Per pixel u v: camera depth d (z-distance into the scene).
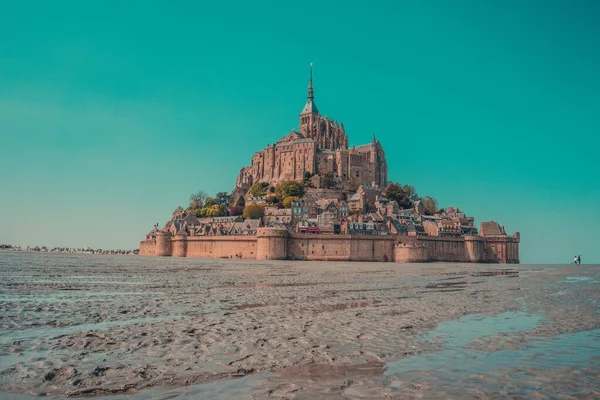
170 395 11.98
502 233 183.25
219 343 17.64
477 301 33.44
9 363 14.38
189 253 182.75
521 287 47.66
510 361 15.77
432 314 26.25
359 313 26.14
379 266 108.31
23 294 32.81
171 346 17.00
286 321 22.86
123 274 58.84
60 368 13.99
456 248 170.12
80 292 35.19
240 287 42.28
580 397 12.23
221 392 12.26
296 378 13.59
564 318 25.47
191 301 30.44
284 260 151.50
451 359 15.98
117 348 16.58
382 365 15.14
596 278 66.69
